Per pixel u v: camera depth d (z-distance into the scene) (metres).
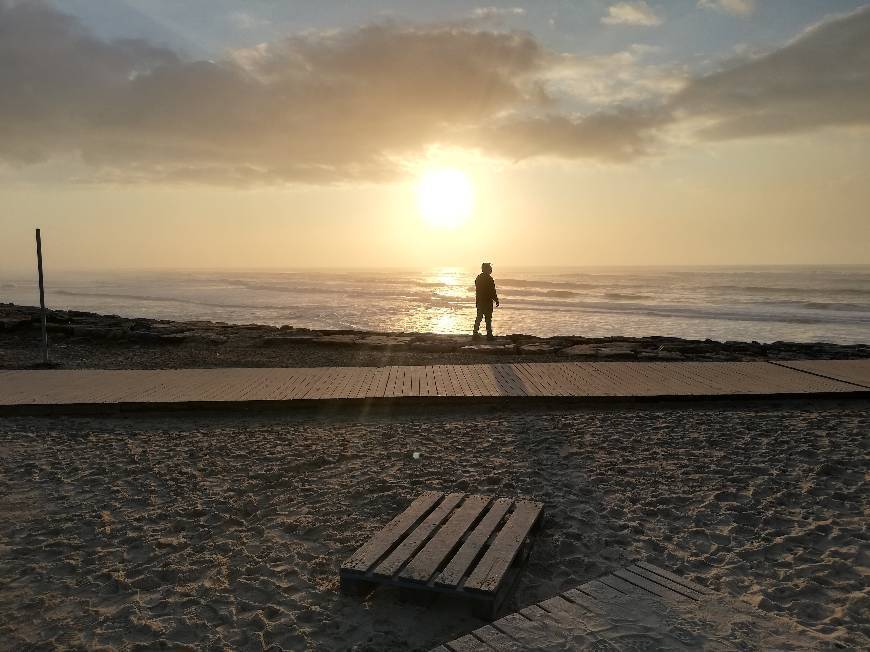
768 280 81.06
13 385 9.12
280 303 45.97
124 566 4.19
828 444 6.55
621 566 4.16
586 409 8.16
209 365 11.84
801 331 27.45
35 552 4.38
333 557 4.31
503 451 6.52
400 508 5.10
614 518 4.89
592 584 3.64
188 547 4.46
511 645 3.01
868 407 8.06
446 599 3.78
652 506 5.11
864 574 4.00
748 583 3.92
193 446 6.76
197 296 57.19
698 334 26.50
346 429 7.40
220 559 4.29
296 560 4.27
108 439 7.02
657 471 5.89
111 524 4.83
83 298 56.91
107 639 3.39
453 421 7.68
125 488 5.55
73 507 5.14
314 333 15.42
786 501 5.16
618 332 26.95
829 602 3.69
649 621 3.23
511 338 15.03
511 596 3.82
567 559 4.26
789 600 3.71
